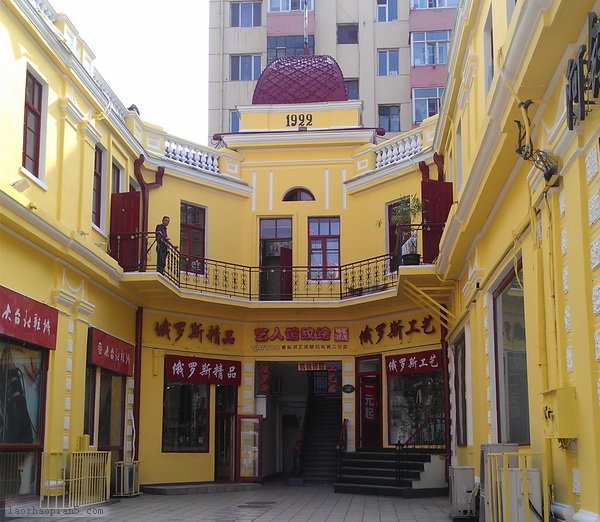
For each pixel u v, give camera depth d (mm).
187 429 19344
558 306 7820
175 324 19297
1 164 11961
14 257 12367
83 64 15555
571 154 7340
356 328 20797
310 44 34438
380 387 20016
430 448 18594
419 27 33875
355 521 12547
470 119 13297
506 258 10930
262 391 21000
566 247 7633
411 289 17109
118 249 16984
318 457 22312
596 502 6785
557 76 7738
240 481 19828
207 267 20141
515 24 7906
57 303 13820
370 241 20469
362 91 34375
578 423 7238
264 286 21094
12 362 12406
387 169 20062
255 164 21625
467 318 14820
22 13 12492
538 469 8336
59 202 14180
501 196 11125
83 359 14992
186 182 20062
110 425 16969
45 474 13102
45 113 13758
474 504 12344
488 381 12414
